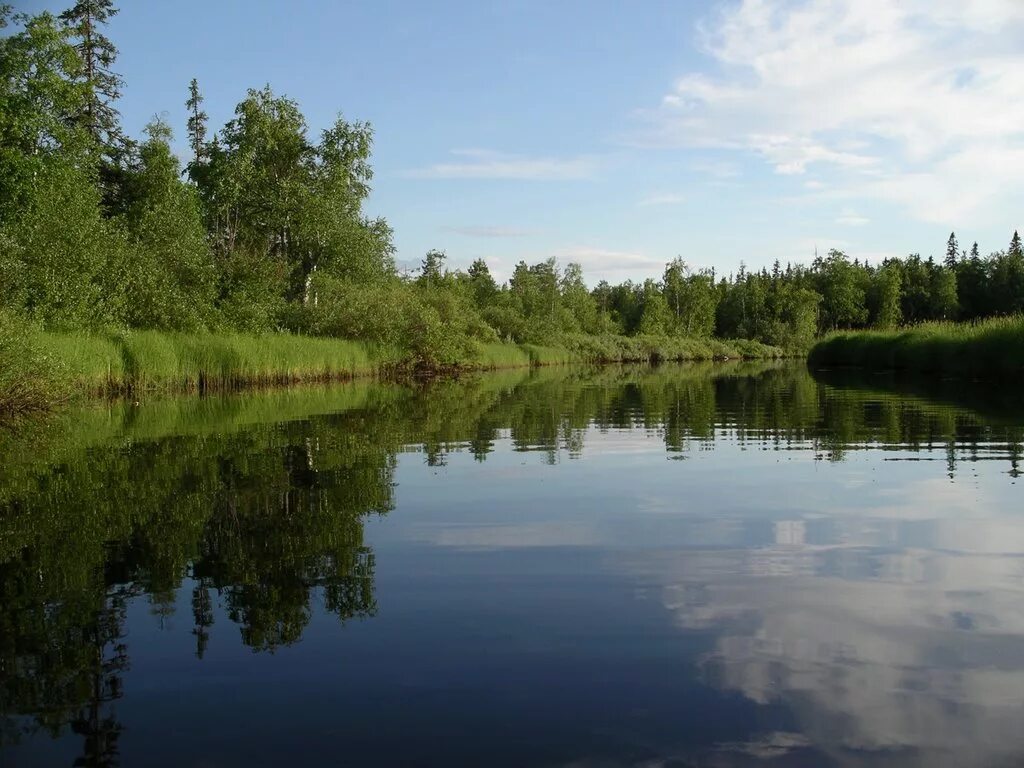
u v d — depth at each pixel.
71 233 20.19
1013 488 6.48
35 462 8.44
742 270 97.81
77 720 2.79
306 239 34.75
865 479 7.02
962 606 3.74
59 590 4.20
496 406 16.20
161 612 3.85
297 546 4.99
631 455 8.84
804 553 4.67
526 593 4.01
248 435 10.91
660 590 4.03
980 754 2.47
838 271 84.25
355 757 2.49
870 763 2.42
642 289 87.25
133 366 19.41
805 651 3.24
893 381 23.16
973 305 81.12
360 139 35.62
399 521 5.63
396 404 16.92
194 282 26.23
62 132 26.03
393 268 40.41
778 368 39.75
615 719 2.71
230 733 2.67
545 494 6.57
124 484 7.13
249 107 34.81
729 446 9.45
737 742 2.54
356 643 3.41
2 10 24.78
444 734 2.63
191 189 36.44
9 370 13.05
